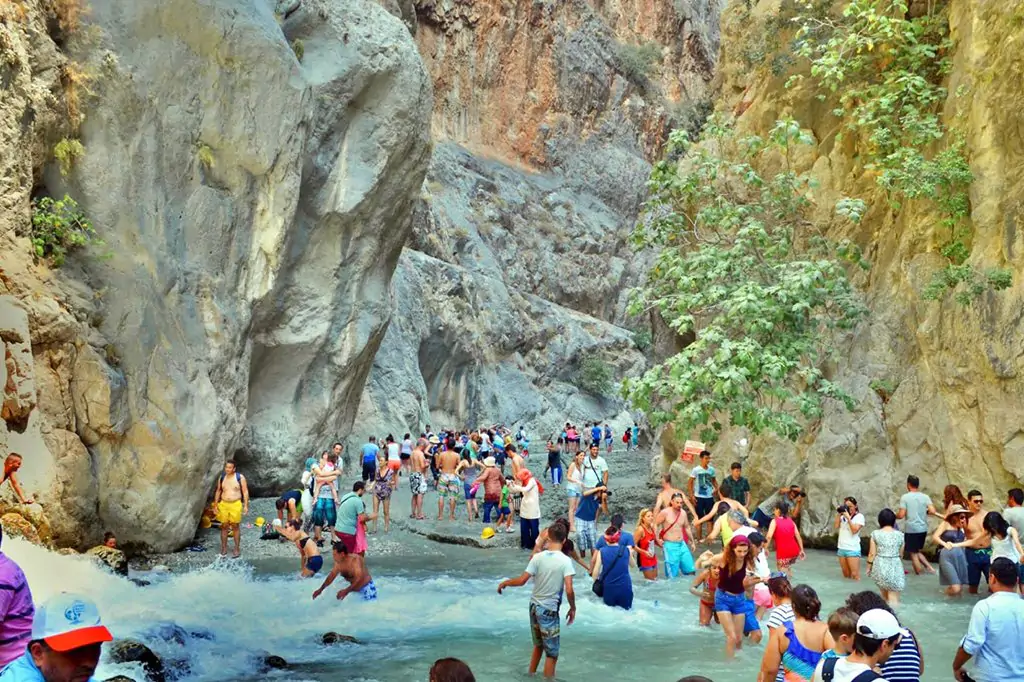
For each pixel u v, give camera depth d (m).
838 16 20.67
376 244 24.03
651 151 78.69
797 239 19.89
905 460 16.44
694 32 84.12
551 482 29.94
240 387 19.12
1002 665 6.06
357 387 25.50
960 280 16.28
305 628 11.08
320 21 22.61
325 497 17.02
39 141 15.17
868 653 4.43
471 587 13.59
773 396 17.78
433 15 67.50
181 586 12.94
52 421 13.83
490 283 57.03
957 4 17.61
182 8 18.08
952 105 17.36
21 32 14.83
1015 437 15.20
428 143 24.81
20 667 2.83
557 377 61.59
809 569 14.66
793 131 17.70
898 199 18.38
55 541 13.23
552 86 72.38
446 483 20.34
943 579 12.71
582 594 12.90
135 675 8.52
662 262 18.80
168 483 15.57
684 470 20.47
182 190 18.05
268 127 19.38
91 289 15.62
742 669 9.20
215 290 18.38
